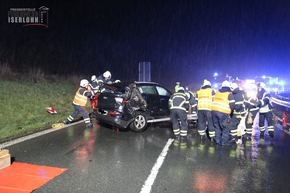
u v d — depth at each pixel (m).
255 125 11.19
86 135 8.55
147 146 7.46
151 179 5.14
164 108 10.09
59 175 5.23
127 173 5.41
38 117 10.88
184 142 8.00
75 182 4.93
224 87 7.84
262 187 4.91
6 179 4.97
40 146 7.11
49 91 14.86
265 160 6.45
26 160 5.99
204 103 8.13
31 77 15.80
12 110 10.70
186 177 5.28
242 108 7.61
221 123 7.72
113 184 4.88
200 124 8.32
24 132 8.65
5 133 8.16
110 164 5.91
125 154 6.66
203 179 5.21
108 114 8.99
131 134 8.90
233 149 7.36
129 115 8.96
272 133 8.79
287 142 8.23
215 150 7.21
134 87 9.18
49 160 6.04
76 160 6.11
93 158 6.28
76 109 9.81
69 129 9.36
